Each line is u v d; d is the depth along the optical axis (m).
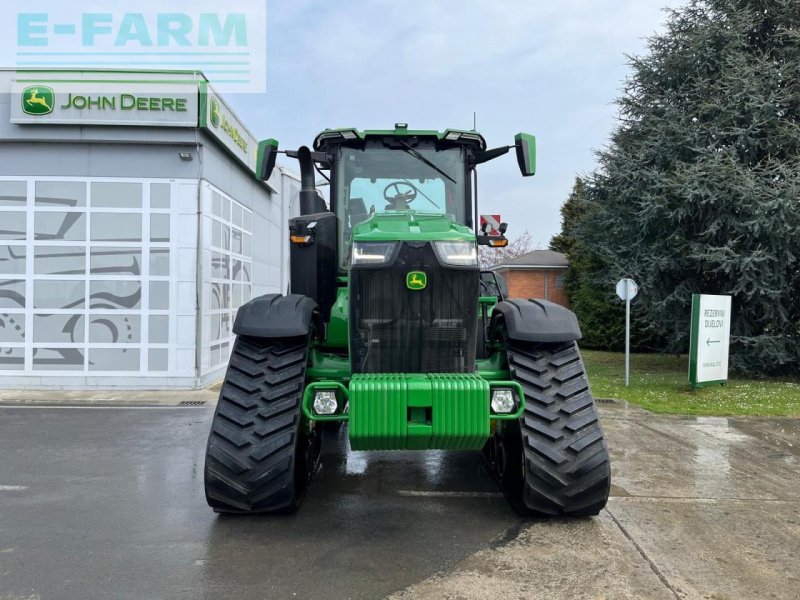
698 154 13.85
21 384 10.20
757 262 12.45
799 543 3.72
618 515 4.17
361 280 3.69
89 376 10.23
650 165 14.55
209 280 10.80
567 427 3.88
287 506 3.90
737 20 14.12
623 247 14.89
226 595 2.98
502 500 4.50
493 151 5.05
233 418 3.88
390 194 4.95
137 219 10.30
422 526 3.93
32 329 10.20
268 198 15.67
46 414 8.22
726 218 13.01
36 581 3.13
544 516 4.12
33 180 10.19
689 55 14.56
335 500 4.48
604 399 9.91
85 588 3.05
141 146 10.27
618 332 20.56
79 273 10.23
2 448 6.21
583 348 22.20
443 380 3.50
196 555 3.45
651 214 13.61
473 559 3.41
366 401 3.43
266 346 4.12
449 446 3.58
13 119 9.91
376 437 3.45
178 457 5.84
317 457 5.27
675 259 14.16
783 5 14.02
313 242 4.55
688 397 10.23
